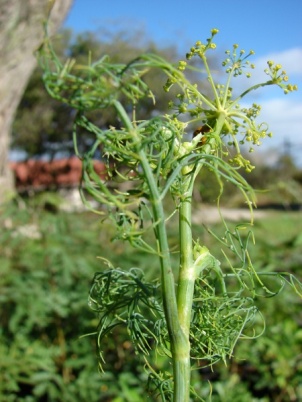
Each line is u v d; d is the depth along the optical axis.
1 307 3.58
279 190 5.84
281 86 1.04
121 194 0.90
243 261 1.10
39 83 18.75
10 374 3.23
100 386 3.29
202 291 1.11
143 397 2.98
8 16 5.11
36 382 3.28
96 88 0.81
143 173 0.90
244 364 3.42
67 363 3.38
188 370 0.93
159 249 0.87
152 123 0.94
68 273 3.46
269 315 3.24
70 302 3.45
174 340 0.93
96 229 4.05
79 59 15.53
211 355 1.09
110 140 0.91
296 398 3.18
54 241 3.72
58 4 5.48
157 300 1.15
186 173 1.00
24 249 3.76
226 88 1.04
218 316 1.10
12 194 4.32
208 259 1.01
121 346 3.46
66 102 0.81
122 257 3.55
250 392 3.16
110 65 0.82
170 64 0.82
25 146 20.19
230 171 0.94
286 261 3.52
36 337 3.62
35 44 5.50
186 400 0.93
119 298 1.12
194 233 3.42
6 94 5.77
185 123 1.03
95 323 3.43
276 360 3.21
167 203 3.30
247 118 1.05
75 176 14.88
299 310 3.32
